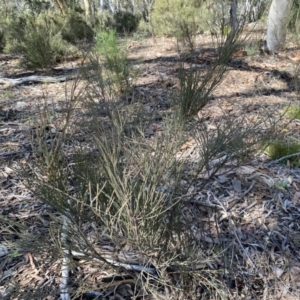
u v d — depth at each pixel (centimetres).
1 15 809
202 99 218
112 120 176
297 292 163
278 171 242
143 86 384
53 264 169
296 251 184
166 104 324
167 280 145
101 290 156
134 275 157
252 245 185
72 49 548
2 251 178
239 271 169
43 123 153
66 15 746
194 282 152
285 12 490
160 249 140
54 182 141
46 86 423
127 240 134
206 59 385
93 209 129
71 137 199
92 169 153
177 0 762
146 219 132
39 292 141
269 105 339
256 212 206
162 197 130
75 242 134
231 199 214
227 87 392
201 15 684
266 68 444
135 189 139
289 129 281
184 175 187
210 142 175
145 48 641
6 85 434
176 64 479
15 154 266
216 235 188
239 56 487
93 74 254
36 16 780
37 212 206
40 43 483
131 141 174
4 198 219
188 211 197
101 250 166
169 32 755
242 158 178
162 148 160
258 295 161
